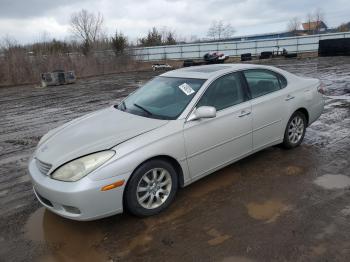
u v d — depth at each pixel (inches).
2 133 319.3
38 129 326.6
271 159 193.6
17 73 915.4
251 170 180.2
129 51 1412.4
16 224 142.6
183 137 145.2
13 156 239.6
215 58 1275.8
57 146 141.6
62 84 831.7
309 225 126.5
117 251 119.9
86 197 121.9
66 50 1323.8
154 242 123.2
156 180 139.9
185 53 1637.6
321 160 188.9
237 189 159.6
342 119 278.1
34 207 157.0
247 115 170.9
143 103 170.7
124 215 142.9
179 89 166.1
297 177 168.7
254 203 145.9
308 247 114.0
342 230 122.0
